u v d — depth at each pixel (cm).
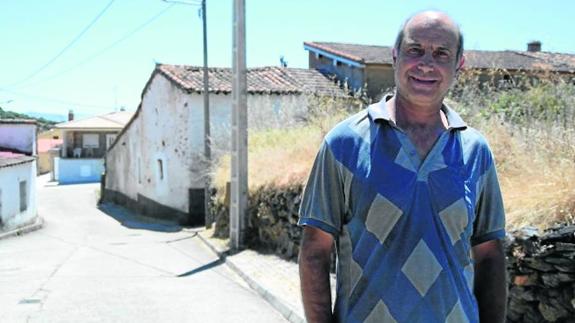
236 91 1170
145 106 2594
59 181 5156
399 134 219
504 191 568
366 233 213
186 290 846
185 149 2050
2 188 1834
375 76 2172
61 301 778
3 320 684
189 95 2016
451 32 225
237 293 822
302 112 1612
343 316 217
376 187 211
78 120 5441
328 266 227
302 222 229
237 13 1160
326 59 2438
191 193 2028
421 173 214
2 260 1195
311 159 1092
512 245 476
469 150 227
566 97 768
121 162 3288
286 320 678
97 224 2238
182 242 1468
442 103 238
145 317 697
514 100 838
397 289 207
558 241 441
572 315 430
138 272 1012
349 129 224
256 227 1174
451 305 208
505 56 2048
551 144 608
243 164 1176
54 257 1232
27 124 2383
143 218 2444
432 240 209
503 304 233
